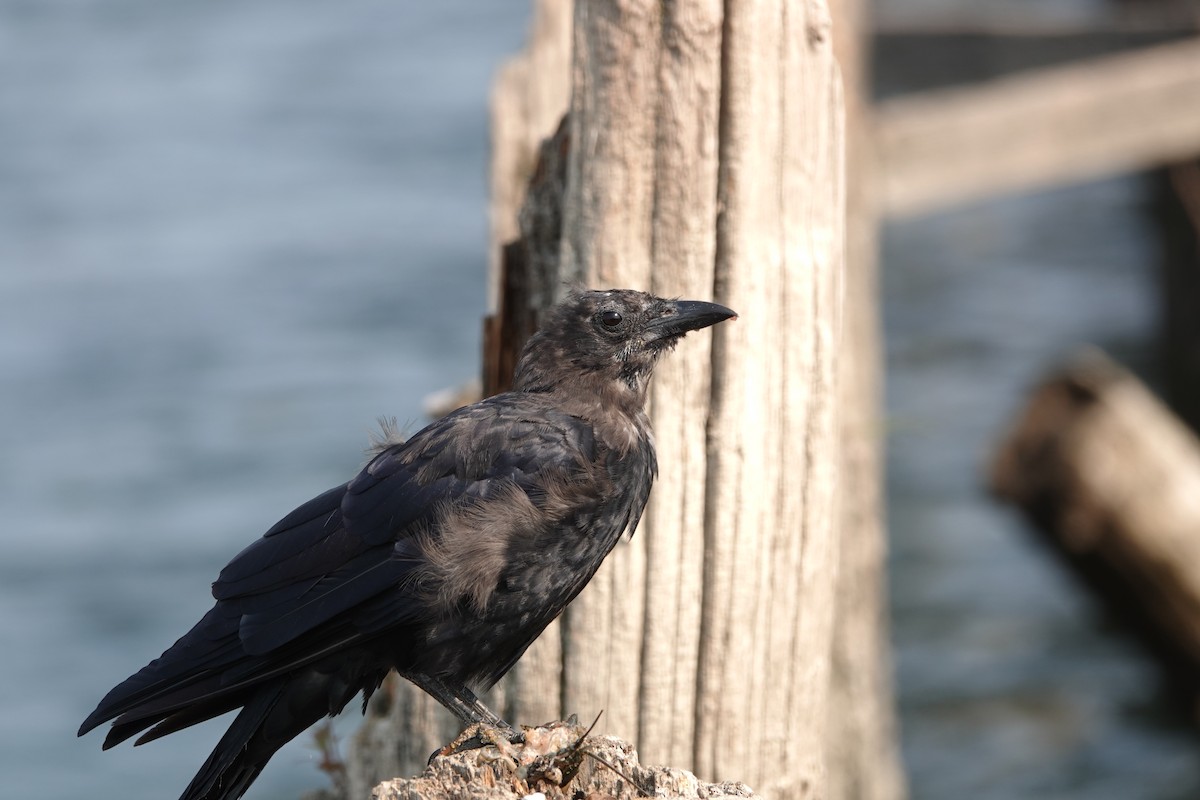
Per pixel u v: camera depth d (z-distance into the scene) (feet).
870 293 38.40
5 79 149.59
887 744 44.32
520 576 19.97
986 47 53.72
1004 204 123.24
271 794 47.60
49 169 122.62
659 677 20.33
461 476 20.44
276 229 108.58
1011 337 92.17
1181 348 57.82
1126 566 47.91
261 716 20.12
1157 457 47.14
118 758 52.03
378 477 20.77
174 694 19.33
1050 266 106.11
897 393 83.92
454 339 88.02
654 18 19.67
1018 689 55.36
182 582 62.13
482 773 17.42
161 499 68.85
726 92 19.69
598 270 20.33
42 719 53.47
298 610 19.93
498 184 32.65
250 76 151.02
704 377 20.04
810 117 20.03
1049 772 50.49
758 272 19.93
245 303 94.53
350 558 20.24
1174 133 47.80
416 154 125.29
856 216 37.81
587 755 17.69
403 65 153.48
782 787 20.66
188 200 115.14
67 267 100.68
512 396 21.61
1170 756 51.13
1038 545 60.29
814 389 20.34
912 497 70.85
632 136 19.86
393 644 20.34
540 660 20.89
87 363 85.51
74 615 59.72
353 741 24.44
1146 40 52.54
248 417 77.92
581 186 20.38
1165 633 48.96
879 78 54.34
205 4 180.96
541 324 22.15
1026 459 48.26
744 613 20.22
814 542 20.58
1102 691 54.85
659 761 20.36
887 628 59.62
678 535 20.20
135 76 150.30
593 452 20.54
